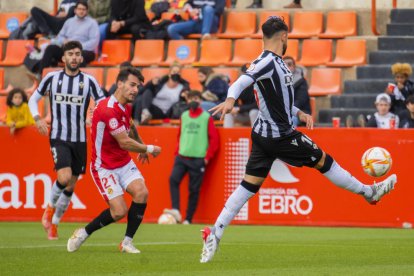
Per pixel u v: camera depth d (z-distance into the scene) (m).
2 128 36.62
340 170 21.03
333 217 34.28
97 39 47.28
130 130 23.95
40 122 28.23
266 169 20.84
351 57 45.53
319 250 24.78
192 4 48.97
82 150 28.55
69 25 47.25
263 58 20.12
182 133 35.25
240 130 35.22
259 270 19.73
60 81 28.19
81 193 36.31
